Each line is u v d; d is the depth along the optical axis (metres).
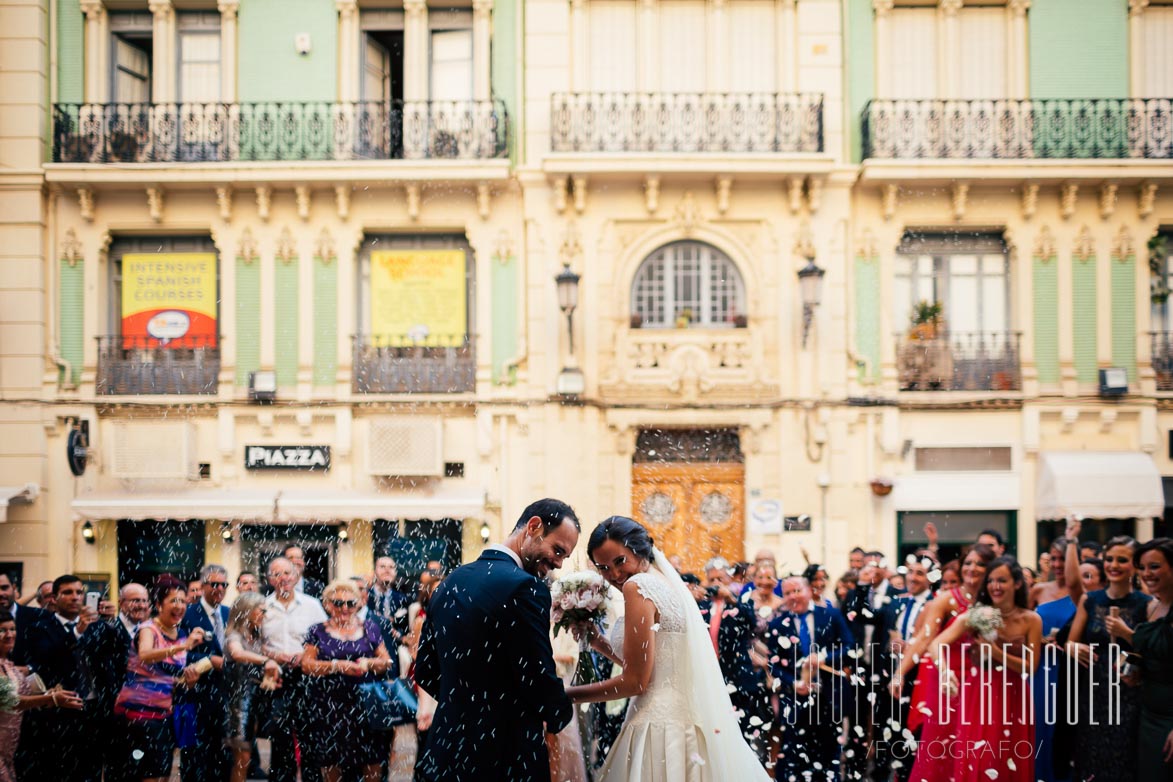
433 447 12.48
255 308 12.75
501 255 12.70
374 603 7.11
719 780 3.69
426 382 12.75
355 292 12.81
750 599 6.20
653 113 12.71
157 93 12.83
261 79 12.84
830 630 5.95
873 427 12.58
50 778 5.54
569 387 12.36
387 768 5.70
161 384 12.75
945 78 12.84
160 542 12.42
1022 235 12.74
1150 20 12.87
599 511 12.56
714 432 12.81
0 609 5.27
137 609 5.84
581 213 12.62
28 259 12.56
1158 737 4.82
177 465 12.57
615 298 12.66
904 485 12.53
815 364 12.57
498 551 3.61
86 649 5.65
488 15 12.74
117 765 5.61
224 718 5.93
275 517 12.18
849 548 12.52
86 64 12.83
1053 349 12.75
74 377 12.68
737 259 12.70
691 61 12.90
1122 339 12.73
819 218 12.62
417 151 12.81
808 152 12.37
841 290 12.59
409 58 12.88
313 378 12.70
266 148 12.70
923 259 12.95
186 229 12.78
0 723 5.21
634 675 3.66
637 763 3.66
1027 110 12.76
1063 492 12.17
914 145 12.67
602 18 12.89
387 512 12.17
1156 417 12.66
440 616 3.49
